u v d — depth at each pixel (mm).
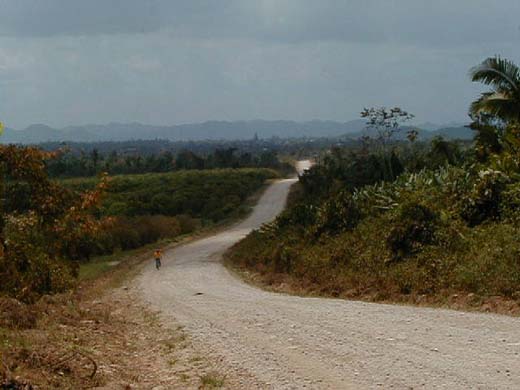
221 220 65438
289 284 20938
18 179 10430
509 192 19078
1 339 9031
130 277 28219
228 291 19578
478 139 26969
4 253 10180
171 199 72375
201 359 9398
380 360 8367
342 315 12188
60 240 10875
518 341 8867
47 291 15688
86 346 10023
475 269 14391
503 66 23344
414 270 16359
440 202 21141
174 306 16250
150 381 8234
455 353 8430
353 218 25234
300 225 29906
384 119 51094
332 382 7551
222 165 116125
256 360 9000
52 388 7191
